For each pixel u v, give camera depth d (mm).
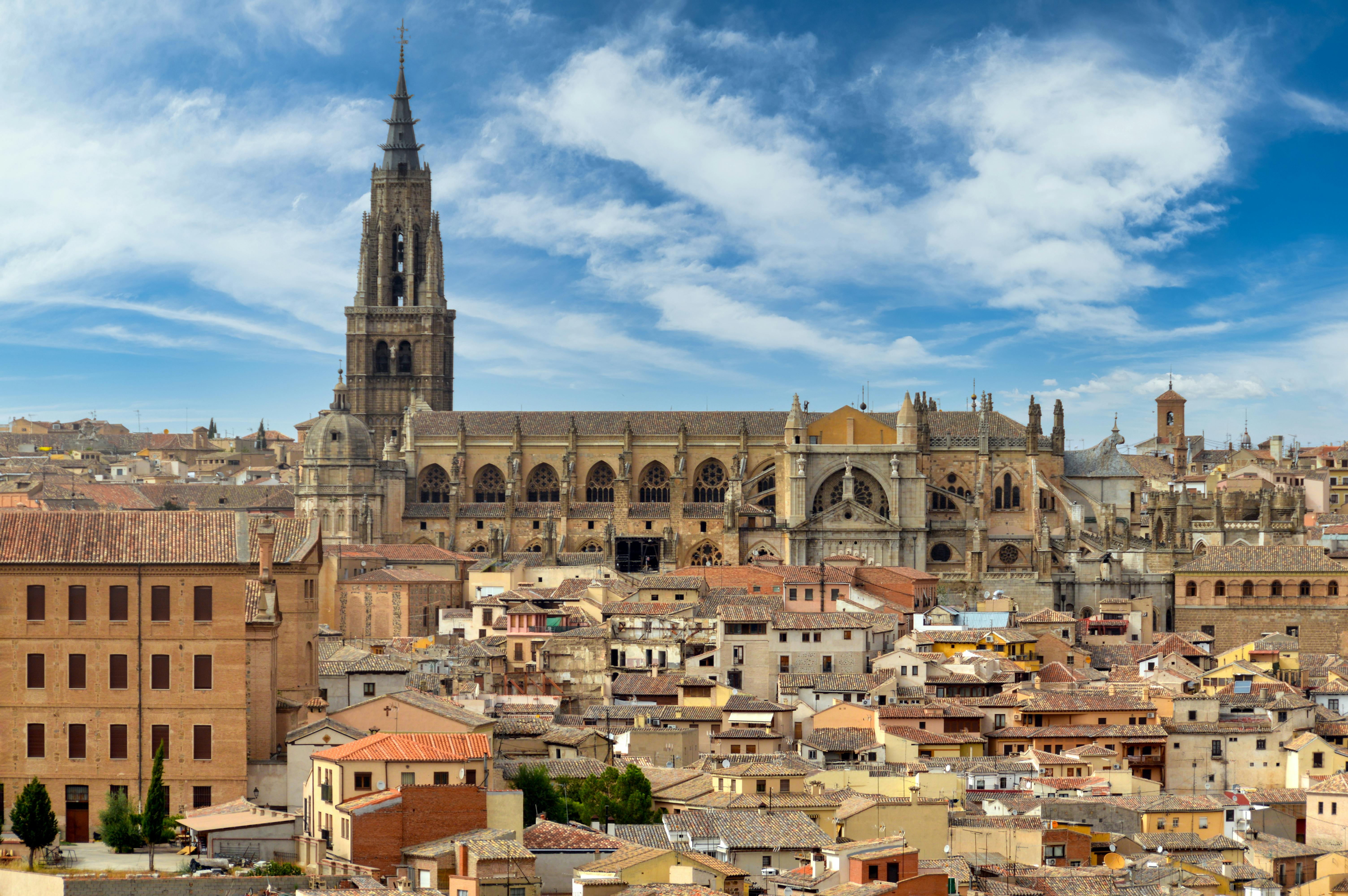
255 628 159250
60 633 150375
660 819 160250
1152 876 146625
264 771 152750
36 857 137000
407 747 141125
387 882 126062
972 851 152250
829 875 131875
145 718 150125
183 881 124375
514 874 124625
